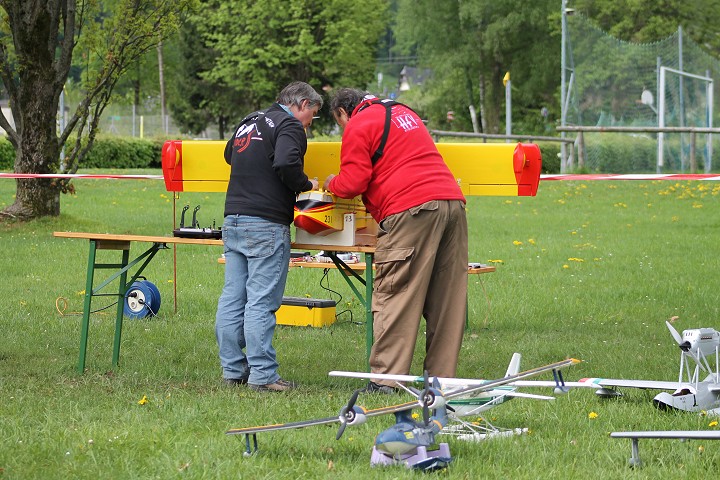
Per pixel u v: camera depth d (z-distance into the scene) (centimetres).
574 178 2419
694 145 7756
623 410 1562
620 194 6812
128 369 1920
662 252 4112
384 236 1672
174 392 1703
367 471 1214
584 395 1680
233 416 1512
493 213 5844
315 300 2498
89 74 4834
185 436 1388
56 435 1378
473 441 1352
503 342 2266
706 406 1576
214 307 2731
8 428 1414
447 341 1695
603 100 9300
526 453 1302
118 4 4694
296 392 1719
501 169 1823
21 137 4731
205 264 3612
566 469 1228
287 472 1216
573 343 2256
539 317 2628
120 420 1484
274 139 1719
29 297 2845
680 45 9112
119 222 4953
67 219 4788
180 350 2125
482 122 16912
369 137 1661
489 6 16150
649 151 8625
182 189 1936
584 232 4894
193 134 17775
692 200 6431
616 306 2819
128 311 2561
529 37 16475
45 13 4516
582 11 14962
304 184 1705
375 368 1697
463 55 16638
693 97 9262
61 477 1195
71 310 2677
